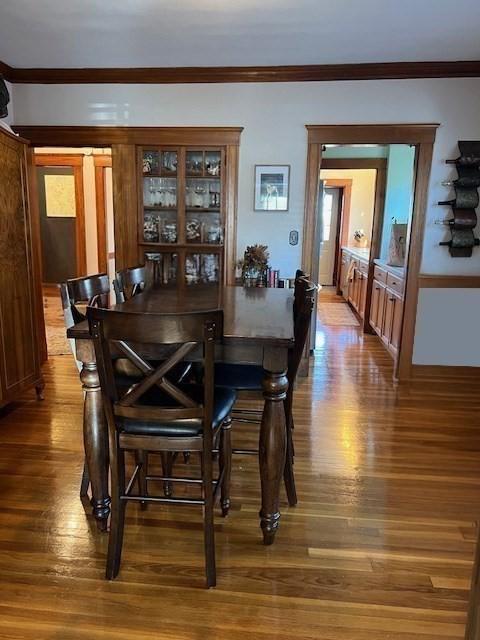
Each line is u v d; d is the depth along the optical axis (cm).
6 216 307
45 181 778
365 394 378
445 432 312
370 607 170
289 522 216
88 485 229
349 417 332
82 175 744
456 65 371
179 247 427
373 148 558
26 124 415
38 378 347
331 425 319
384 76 383
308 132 399
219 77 395
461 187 389
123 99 407
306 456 277
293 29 309
